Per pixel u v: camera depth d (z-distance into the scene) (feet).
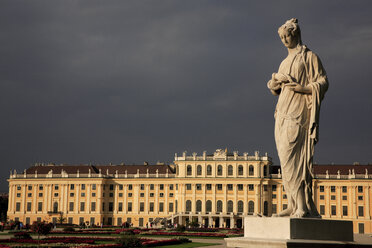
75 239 182.70
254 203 414.82
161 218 424.46
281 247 60.39
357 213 397.39
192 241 195.42
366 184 398.01
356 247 63.46
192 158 432.25
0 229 272.72
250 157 421.59
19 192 458.91
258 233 67.36
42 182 456.04
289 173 70.23
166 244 170.09
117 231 271.08
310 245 61.00
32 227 152.87
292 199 70.28
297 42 73.26
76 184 449.48
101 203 443.73
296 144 70.18
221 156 427.74
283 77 71.77
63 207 448.24
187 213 414.00
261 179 414.62
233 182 421.18
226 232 285.43
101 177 445.37
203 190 426.10
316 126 69.41
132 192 448.65
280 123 71.56
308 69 71.51
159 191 442.91
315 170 421.59
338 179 406.21
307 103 70.64
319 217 69.46
